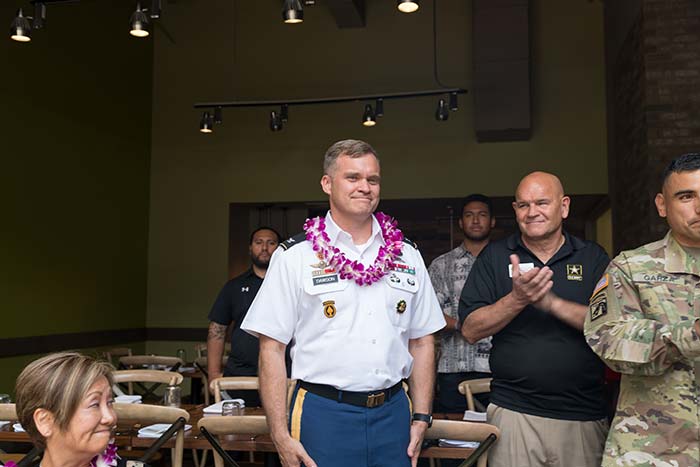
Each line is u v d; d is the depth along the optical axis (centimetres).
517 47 702
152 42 851
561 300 223
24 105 612
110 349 741
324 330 205
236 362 411
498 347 243
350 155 210
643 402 180
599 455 231
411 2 450
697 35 523
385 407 205
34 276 621
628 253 191
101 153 737
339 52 807
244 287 421
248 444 265
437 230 880
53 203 653
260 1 830
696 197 173
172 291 826
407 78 789
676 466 173
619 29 651
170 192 834
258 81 823
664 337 165
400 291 213
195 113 836
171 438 272
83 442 145
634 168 580
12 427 299
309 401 204
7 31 590
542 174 243
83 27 705
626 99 616
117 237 766
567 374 228
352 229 216
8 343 580
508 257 250
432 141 776
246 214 860
